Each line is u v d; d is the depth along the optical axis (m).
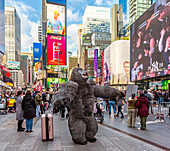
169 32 28.41
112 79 61.94
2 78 61.41
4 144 4.82
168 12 28.86
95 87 4.88
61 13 107.12
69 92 4.00
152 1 73.94
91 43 149.00
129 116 7.50
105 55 72.25
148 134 6.04
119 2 94.50
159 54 31.61
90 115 4.78
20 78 199.38
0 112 12.25
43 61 104.88
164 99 14.80
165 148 4.41
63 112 10.15
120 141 5.02
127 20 81.44
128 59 59.47
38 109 10.36
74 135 4.65
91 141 4.89
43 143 4.89
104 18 192.12
